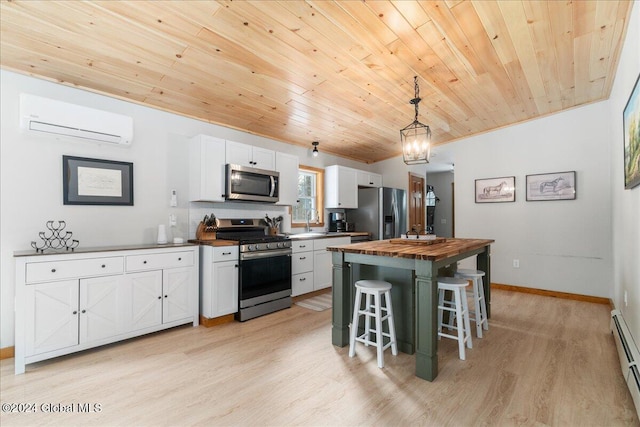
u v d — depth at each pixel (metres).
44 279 2.24
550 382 2.04
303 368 2.24
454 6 2.02
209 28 2.14
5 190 2.42
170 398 1.87
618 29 2.34
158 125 3.29
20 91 2.47
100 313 2.48
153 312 2.79
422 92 3.25
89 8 1.92
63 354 2.30
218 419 1.68
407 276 2.53
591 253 3.93
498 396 1.89
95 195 2.85
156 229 3.26
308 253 4.17
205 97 3.15
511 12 2.10
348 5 1.99
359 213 5.65
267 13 2.03
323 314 3.52
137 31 2.14
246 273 3.32
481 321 2.98
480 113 3.98
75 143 2.75
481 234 4.83
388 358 2.42
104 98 2.92
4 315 2.40
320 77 2.86
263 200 3.82
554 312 3.53
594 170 3.90
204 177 3.35
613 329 2.76
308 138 4.64
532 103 3.79
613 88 3.31
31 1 1.85
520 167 4.47
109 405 1.80
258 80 2.88
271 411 1.75
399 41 2.37
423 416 1.70
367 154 5.76
